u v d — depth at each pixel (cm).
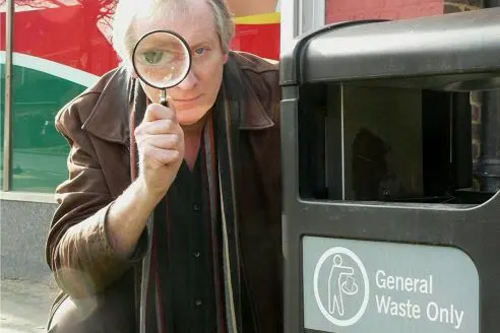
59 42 541
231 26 166
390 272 132
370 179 154
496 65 122
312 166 149
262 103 181
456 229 124
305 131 148
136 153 166
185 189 171
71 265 162
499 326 120
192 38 155
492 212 121
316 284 141
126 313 172
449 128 183
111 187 170
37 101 557
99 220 154
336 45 141
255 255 175
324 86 152
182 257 171
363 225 134
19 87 566
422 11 352
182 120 162
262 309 175
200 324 172
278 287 179
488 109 311
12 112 571
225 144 170
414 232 128
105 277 162
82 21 527
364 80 140
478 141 312
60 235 168
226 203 167
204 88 158
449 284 126
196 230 172
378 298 133
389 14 364
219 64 161
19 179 572
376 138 155
